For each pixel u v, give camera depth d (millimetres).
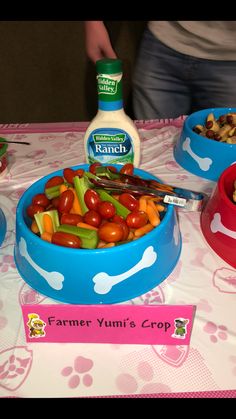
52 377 424
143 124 958
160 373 424
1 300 516
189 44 1040
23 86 1953
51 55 1873
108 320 438
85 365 435
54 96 1995
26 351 452
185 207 597
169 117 1199
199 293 516
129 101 1908
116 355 445
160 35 1068
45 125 981
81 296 496
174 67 1098
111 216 537
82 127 963
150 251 491
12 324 484
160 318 433
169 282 533
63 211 554
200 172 761
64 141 912
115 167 667
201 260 568
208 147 727
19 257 537
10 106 2006
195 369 426
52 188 592
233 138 742
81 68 1918
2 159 770
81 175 611
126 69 1881
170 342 451
